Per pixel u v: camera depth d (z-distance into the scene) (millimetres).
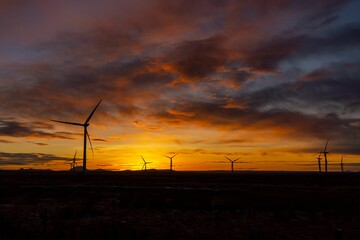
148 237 21172
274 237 22125
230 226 26406
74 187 58250
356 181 117562
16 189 56969
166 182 101750
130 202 40094
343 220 29391
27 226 24203
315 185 85312
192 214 32625
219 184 88938
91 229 19766
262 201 41531
